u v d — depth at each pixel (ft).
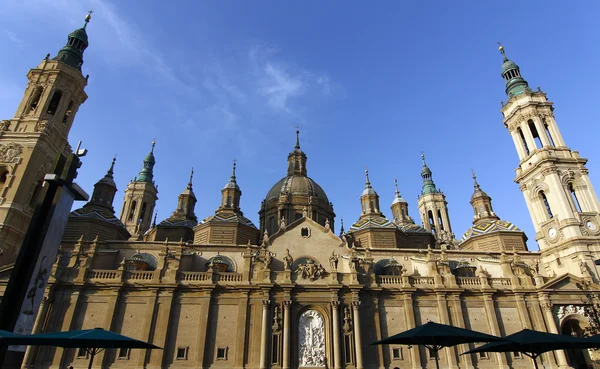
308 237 171.63
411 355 141.90
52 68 182.70
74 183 63.57
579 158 192.13
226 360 136.56
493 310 153.17
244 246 174.09
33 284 54.39
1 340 52.65
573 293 155.74
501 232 199.93
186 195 248.52
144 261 163.02
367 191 240.32
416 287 154.40
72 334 69.41
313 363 137.69
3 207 148.87
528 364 144.05
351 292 149.18
